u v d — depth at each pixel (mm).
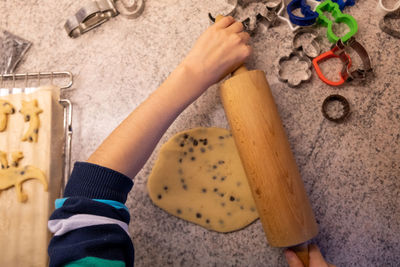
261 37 857
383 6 834
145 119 605
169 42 879
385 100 803
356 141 793
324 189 782
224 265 770
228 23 723
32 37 917
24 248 710
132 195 810
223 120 824
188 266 774
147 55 878
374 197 770
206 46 680
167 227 792
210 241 779
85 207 483
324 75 828
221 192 778
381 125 795
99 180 526
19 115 783
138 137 587
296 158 798
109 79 875
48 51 904
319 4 816
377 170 779
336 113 807
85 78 880
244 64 775
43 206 727
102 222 481
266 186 645
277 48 850
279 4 826
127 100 859
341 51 788
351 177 782
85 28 902
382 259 747
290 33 852
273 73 838
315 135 804
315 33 846
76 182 532
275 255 762
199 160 795
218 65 673
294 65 835
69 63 893
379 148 787
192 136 803
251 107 662
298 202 643
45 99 773
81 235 467
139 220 799
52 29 918
